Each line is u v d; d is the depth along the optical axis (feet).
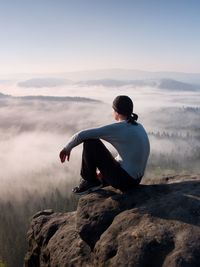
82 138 8.10
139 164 8.29
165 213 7.46
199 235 6.54
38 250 10.92
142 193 8.47
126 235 7.28
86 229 8.35
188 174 9.89
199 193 7.93
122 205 8.31
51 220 11.16
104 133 8.08
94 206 8.61
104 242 7.47
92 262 8.24
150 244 6.78
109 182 8.50
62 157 8.21
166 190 8.50
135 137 8.09
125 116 8.20
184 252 6.25
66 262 8.79
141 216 7.61
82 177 9.02
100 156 8.33
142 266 6.55
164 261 6.36
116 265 6.79
